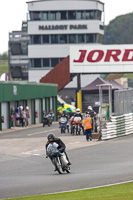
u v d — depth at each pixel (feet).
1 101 446.19
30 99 542.98
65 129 392.47
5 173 203.51
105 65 605.73
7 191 156.15
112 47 602.85
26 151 283.59
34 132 413.80
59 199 135.13
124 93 357.61
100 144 301.63
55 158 191.93
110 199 131.34
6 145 315.78
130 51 599.57
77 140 329.72
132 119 368.27
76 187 157.28
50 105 620.90
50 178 179.93
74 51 610.24
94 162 223.30
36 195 145.89
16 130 448.65
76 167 209.87
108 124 327.06
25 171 206.59
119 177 173.17
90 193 143.95
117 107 342.64
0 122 444.14
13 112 477.36
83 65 610.24
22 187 162.50
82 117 381.19
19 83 499.10
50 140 191.62
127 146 282.15
